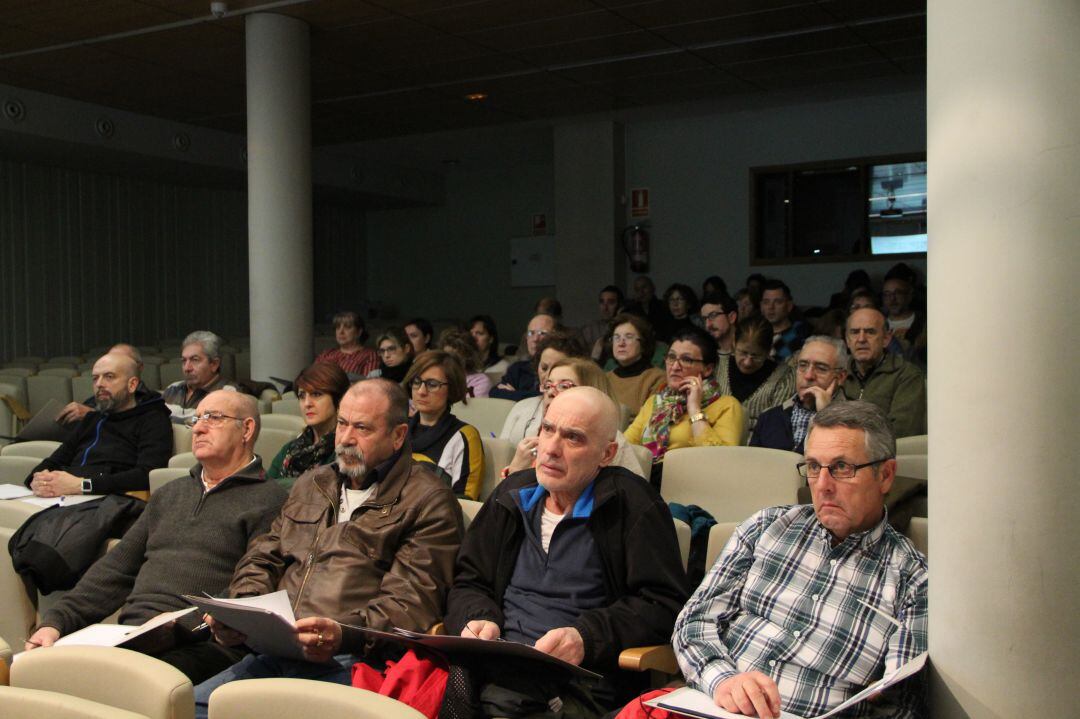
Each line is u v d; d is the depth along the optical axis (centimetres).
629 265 1155
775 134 1075
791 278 1079
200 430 320
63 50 807
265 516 314
